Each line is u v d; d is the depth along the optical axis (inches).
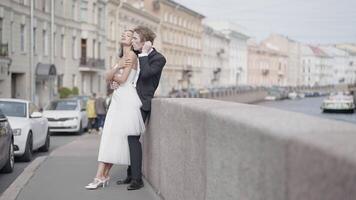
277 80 5831.7
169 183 237.0
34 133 524.4
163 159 253.3
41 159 460.4
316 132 95.3
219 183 152.1
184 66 3587.6
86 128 1018.7
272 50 5782.5
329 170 82.3
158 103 265.3
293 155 96.4
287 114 130.0
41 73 1652.3
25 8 1594.5
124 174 338.6
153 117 280.5
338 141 85.5
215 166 156.5
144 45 272.2
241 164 130.8
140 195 269.1
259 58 5378.9
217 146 154.1
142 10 2822.3
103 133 286.2
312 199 88.1
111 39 2421.3
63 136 893.8
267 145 111.1
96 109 992.9
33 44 1562.5
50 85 1668.3
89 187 291.7
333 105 2196.1
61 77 1905.8
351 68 7436.0
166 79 3243.1
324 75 6934.1
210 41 4165.8
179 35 3516.2
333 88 6200.8
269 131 110.0
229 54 4616.1
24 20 1592.0
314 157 87.5
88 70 2100.1
